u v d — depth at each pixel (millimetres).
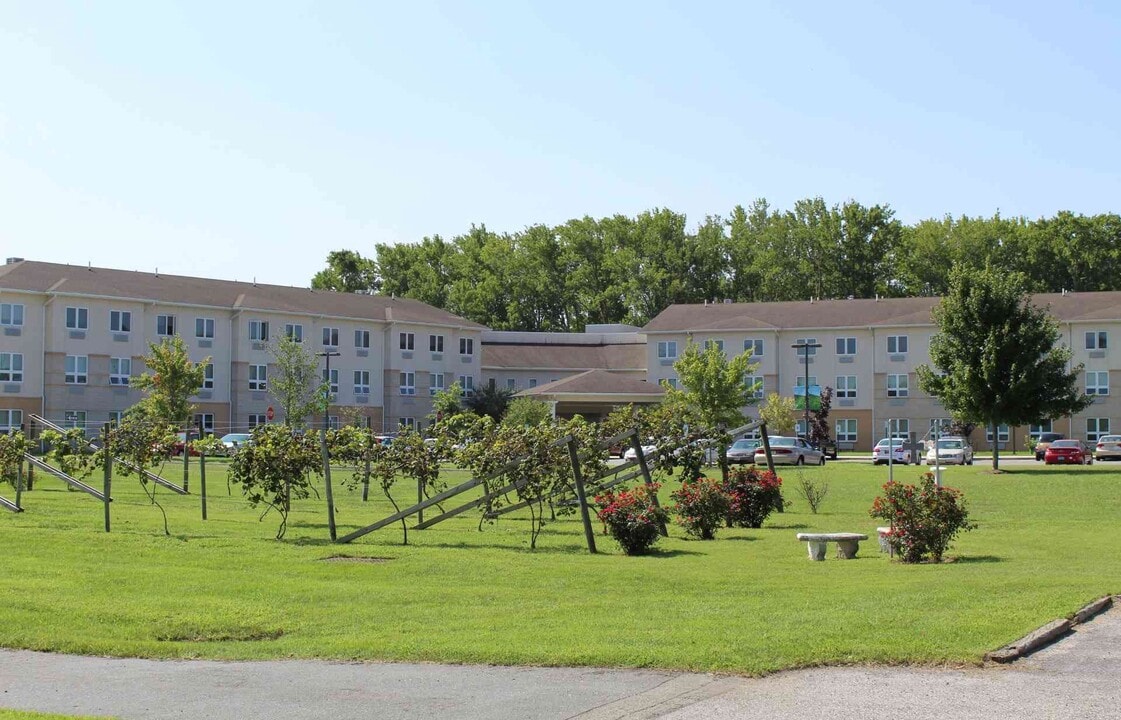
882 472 48094
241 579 15312
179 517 25078
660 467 24375
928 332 82438
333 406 82812
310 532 22297
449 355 90125
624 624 11852
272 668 10195
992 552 19312
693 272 119688
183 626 11984
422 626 11992
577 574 16031
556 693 9109
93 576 15398
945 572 16016
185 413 57375
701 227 121188
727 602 13430
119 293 73062
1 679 9852
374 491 35188
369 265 134500
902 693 8930
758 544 20594
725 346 85812
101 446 23484
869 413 83750
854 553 18438
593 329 104812
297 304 82062
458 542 20594
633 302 120188
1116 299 79750
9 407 68750
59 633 11547
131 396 73562
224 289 80938
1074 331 78312
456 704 8852
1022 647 10305
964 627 11094
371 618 12516
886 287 116500
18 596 13680
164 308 75562
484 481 20812
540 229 126000
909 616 11820
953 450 57469
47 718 8172
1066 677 9430
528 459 20359
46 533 20703
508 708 8703
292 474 21297
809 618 11891
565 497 22000
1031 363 46500
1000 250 112750
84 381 71625
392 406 85875
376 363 85750
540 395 76875
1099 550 19703
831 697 8828
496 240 130875
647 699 8867
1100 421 77688
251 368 78875
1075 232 112188
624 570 16484
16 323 69312
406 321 86562
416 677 9766
